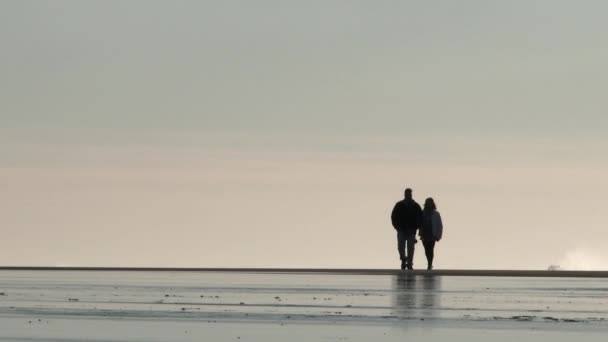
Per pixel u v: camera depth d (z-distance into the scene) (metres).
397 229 74.62
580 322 29.58
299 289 46.97
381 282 55.53
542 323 29.33
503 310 34.12
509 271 69.31
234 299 39.47
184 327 28.19
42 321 29.81
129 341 25.00
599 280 59.25
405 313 32.69
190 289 46.66
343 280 58.47
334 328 28.00
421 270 72.75
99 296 41.09
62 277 62.47
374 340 25.23
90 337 25.77
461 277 63.88
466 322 29.58
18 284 51.81
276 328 27.95
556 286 51.00
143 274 69.31
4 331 27.09
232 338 25.67
